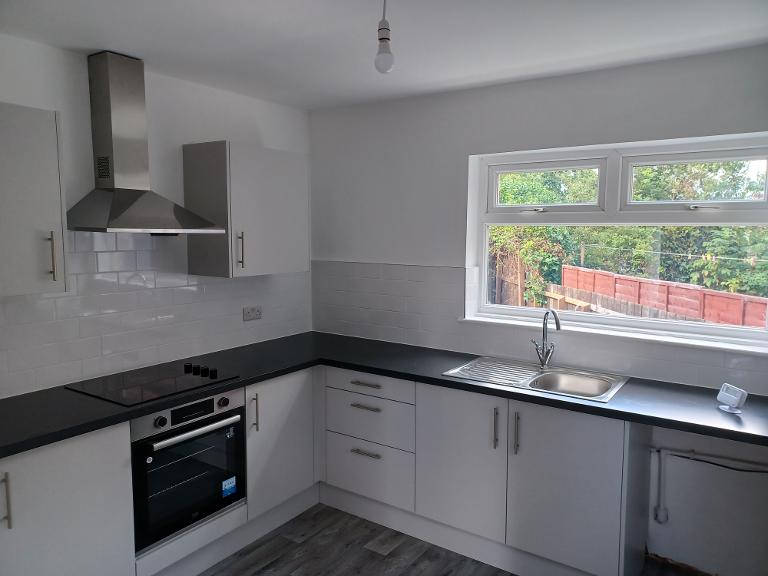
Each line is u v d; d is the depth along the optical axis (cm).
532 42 245
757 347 267
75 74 261
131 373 288
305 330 406
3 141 210
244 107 346
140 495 238
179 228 260
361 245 382
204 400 261
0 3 204
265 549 297
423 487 296
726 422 222
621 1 201
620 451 238
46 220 223
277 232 329
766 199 266
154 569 246
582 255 320
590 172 311
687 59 265
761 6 204
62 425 212
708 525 275
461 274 340
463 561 288
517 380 282
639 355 287
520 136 314
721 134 261
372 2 203
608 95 286
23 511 200
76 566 217
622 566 243
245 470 287
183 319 319
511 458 266
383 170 366
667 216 288
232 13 215
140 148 273
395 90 332
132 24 226
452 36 237
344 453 326
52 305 260
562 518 255
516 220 334
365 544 303
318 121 391
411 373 293
